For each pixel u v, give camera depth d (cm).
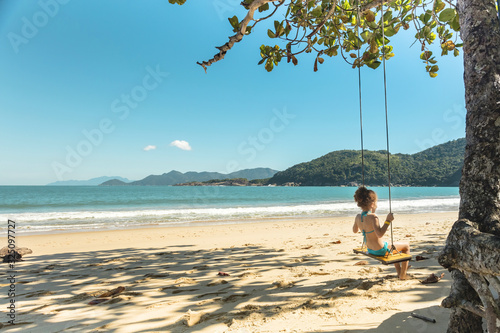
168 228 1330
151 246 846
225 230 1219
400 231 959
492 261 136
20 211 2886
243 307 313
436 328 229
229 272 488
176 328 265
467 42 197
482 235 150
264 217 1873
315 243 774
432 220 1446
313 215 1966
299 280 412
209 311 307
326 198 5109
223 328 259
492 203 170
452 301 169
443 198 4516
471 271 155
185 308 321
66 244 926
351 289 352
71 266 593
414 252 580
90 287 433
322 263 521
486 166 177
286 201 4322
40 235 1138
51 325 290
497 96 181
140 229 1305
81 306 348
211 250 736
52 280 482
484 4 196
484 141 180
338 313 276
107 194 7688
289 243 798
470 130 189
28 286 446
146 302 351
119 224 1577
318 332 239
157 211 2411
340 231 1079
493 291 246
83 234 1158
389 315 262
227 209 2533
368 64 481
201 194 7788
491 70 185
